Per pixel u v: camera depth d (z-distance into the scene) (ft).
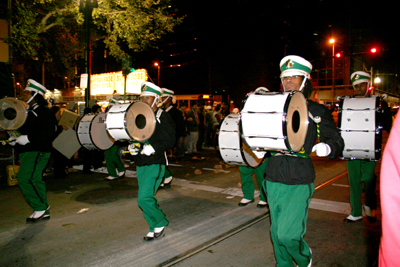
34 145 14.92
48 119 15.15
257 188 21.84
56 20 42.75
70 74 59.77
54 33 49.70
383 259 3.64
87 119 22.61
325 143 8.59
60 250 12.25
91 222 15.31
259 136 8.25
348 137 13.05
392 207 3.45
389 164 3.51
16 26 33.45
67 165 28.91
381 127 12.79
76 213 16.66
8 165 23.52
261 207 17.40
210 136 46.32
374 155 12.81
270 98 8.23
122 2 39.40
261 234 13.69
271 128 7.92
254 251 12.02
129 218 15.87
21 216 16.24
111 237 13.48
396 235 3.42
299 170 8.50
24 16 33.71
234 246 12.48
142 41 42.22
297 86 9.43
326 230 13.92
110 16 41.45
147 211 12.89
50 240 13.20
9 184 22.52
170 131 12.60
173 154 35.29
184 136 33.73
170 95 26.05
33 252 12.09
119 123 12.75
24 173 15.01
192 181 24.12
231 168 29.14
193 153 39.45
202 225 14.80
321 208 16.96
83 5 32.48
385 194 3.52
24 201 18.89
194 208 17.46
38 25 38.19
